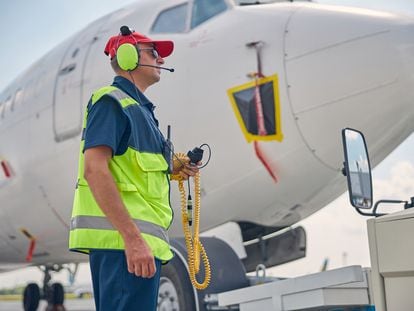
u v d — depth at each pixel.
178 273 7.24
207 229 8.84
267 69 7.80
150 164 3.14
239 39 8.16
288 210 8.50
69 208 10.20
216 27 8.53
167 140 3.37
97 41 9.93
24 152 10.70
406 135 7.84
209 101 8.11
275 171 7.89
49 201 10.43
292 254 8.91
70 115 9.66
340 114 7.48
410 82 7.24
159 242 3.07
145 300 2.99
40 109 10.31
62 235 11.11
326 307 5.27
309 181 8.00
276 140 7.73
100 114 2.97
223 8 8.74
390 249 2.96
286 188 8.05
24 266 14.55
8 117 11.30
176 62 8.47
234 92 7.96
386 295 2.99
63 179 9.95
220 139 8.03
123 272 2.96
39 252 12.48
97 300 3.10
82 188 3.08
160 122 8.38
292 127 7.66
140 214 3.03
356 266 4.89
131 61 3.29
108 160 2.94
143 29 9.29
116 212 2.85
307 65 7.61
